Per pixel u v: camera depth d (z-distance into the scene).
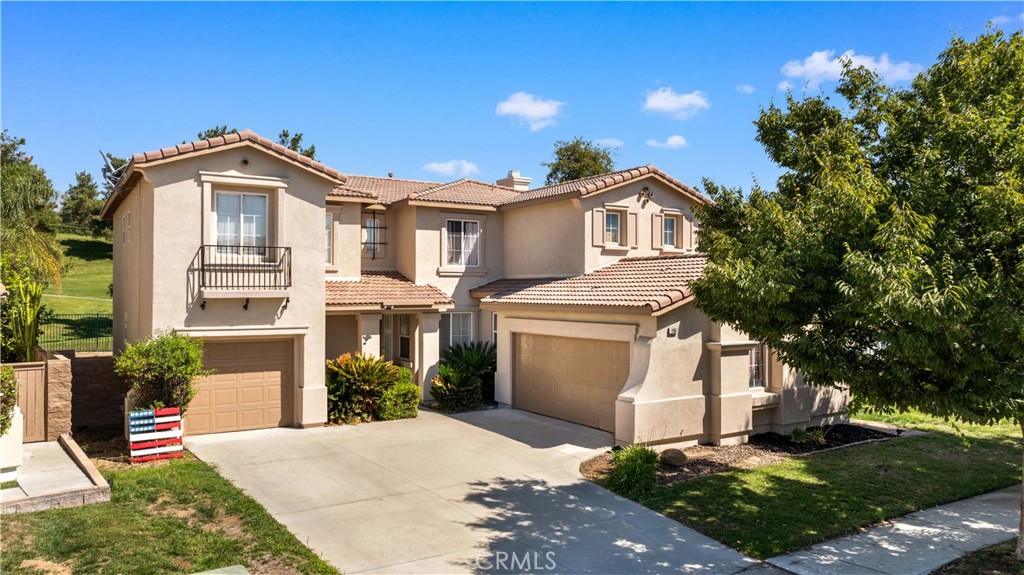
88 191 65.88
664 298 14.84
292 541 9.54
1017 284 7.70
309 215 16.81
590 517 11.06
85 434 15.68
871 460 14.81
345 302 18.83
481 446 15.23
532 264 22.25
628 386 15.25
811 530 10.76
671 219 22.52
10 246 26.39
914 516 11.62
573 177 46.41
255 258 16.22
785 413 16.83
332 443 15.27
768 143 13.59
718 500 11.95
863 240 9.05
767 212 10.21
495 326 22.75
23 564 8.04
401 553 9.45
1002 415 8.52
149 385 13.87
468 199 23.09
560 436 16.22
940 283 8.07
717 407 15.72
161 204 15.12
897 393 9.20
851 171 9.68
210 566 8.52
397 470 13.28
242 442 15.20
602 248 20.53
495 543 9.90
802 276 9.55
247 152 15.99
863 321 8.91
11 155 47.94
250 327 16.02
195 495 11.20
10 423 10.94
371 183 24.89
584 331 16.98
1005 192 7.89
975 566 9.45
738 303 10.09
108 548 8.72
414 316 20.95
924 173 9.19
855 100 11.92
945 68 10.20
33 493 10.27
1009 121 8.69
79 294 42.62
